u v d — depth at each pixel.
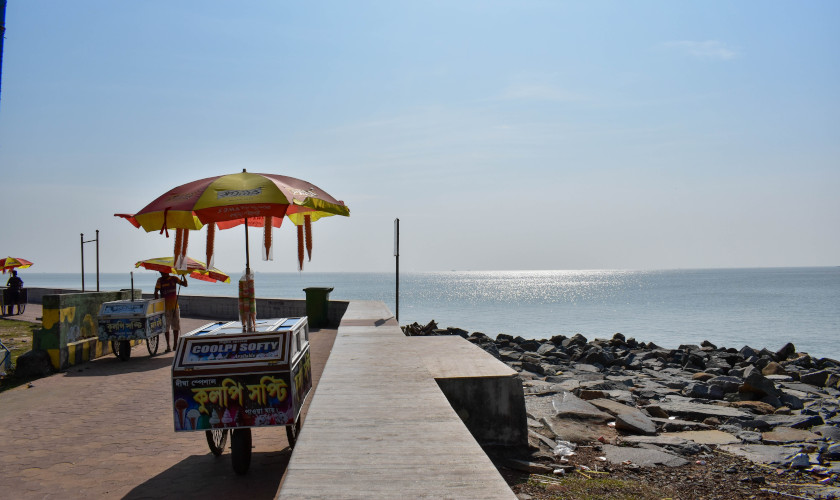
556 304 90.81
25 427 8.16
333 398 6.20
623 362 19.86
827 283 189.12
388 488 3.68
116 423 8.36
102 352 14.48
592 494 6.16
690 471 7.22
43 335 12.52
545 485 6.39
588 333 45.94
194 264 13.80
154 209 6.70
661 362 20.50
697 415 10.45
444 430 5.00
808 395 14.06
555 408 9.69
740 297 105.94
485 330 48.56
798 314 65.06
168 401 9.66
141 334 13.55
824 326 50.84
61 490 5.85
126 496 5.70
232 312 23.38
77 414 8.86
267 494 5.73
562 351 23.00
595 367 18.98
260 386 6.15
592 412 9.44
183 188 6.95
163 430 8.01
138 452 7.08
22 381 11.55
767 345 38.12
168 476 6.25
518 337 25.70
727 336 43.34
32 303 34.72
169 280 15.18
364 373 7.62
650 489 6.48
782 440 8.98
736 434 9.30
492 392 7.49
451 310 77.25
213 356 6.21
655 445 8.16
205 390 6.13
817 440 9.01
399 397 6.25
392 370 7.83
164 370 12.50
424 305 91.44
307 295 19.73
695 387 13.12
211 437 6.64
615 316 63.94
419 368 7.98
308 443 4.63
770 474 7.25
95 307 14.46
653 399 12.48
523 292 149.75
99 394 10.22
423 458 4.27
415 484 3.75
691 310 73.31
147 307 13.76
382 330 12.59
